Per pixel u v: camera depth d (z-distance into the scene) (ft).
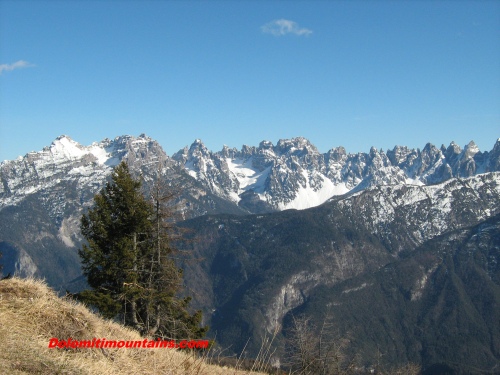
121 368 36.19
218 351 49.83
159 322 86.94
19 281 40.42
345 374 75.97
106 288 92.68
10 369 28.71
